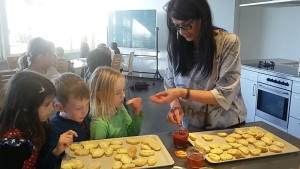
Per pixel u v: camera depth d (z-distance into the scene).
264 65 3.49
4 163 0.92
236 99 1.38
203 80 1.35
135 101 1.44
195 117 1.42
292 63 3.68
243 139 1.21
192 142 1.18
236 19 5.04
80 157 1.04
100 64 2.04
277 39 4.36
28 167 0.99
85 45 5.91
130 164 0.97
